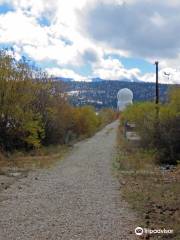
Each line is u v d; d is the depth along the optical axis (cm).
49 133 4575
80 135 6731
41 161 3114
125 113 7319
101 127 11156
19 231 1126
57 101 4797
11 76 3672
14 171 2520
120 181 2175
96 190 1858
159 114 3844
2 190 1811
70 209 1427
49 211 1387
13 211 1379
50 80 4503
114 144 5312
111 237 1083
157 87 4438
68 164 3000
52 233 1109
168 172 2633
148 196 1670
